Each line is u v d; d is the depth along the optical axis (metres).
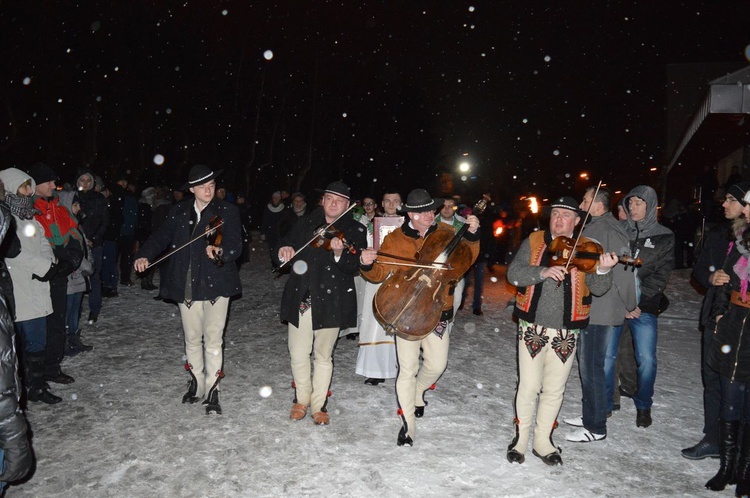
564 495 4.02
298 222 5.05
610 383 5.09
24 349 5.26
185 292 5.15
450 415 5.31
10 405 2.50
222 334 5.29
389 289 4.48
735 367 3.99
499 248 17.14
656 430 5.13
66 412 5.16
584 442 4.84
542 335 4.33
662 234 5.01
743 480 4.01
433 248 4.54
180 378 6.07
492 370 6.69
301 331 5.01
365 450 4.57
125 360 6.61
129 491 3.95
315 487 4.03
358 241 4.89
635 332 5.16
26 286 5.11
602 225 4.81
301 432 4.86
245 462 4.34
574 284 4.27
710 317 4.23
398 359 4.67
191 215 5.18
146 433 4.78
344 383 6.07
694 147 18.98
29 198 5.08
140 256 5.00
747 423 3.98
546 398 4.44
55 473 4.15
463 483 4.13
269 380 6.11
